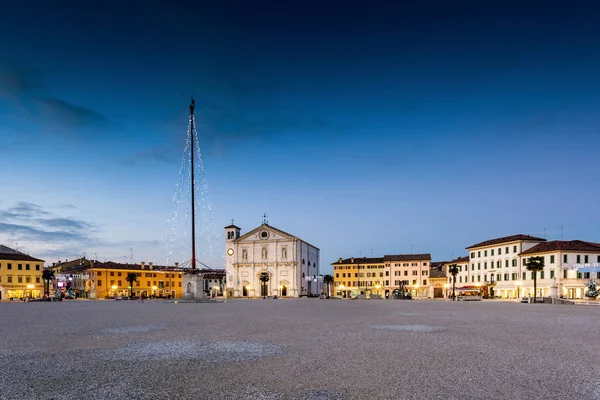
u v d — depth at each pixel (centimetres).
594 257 8594
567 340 1493
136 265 13975
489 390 805
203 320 2348
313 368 982
